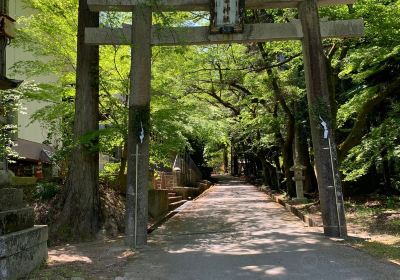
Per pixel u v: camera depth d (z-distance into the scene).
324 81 9.91
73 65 13.18
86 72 11.47
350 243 8.62
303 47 10.23
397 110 14.45
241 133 25.62
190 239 10.09
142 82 9.70
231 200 23.25
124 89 12.61
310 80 9.94
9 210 6.56
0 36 8.50
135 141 9.54
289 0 10.15
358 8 12.95
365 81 15.98
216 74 19.84
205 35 10.11
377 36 13.27
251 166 53.19
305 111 20.03
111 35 9.95
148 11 9.92
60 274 6.52
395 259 7.01
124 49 12.48
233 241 9.52
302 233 10.23
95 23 11.64
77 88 11.49
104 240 10.50
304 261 6.98
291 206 16.20
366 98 14.53
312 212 13.88
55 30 12.39
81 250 8.96
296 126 19.94
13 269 6.01
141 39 9.81
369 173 19.59
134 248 8.98
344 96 18.02
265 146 26.78
